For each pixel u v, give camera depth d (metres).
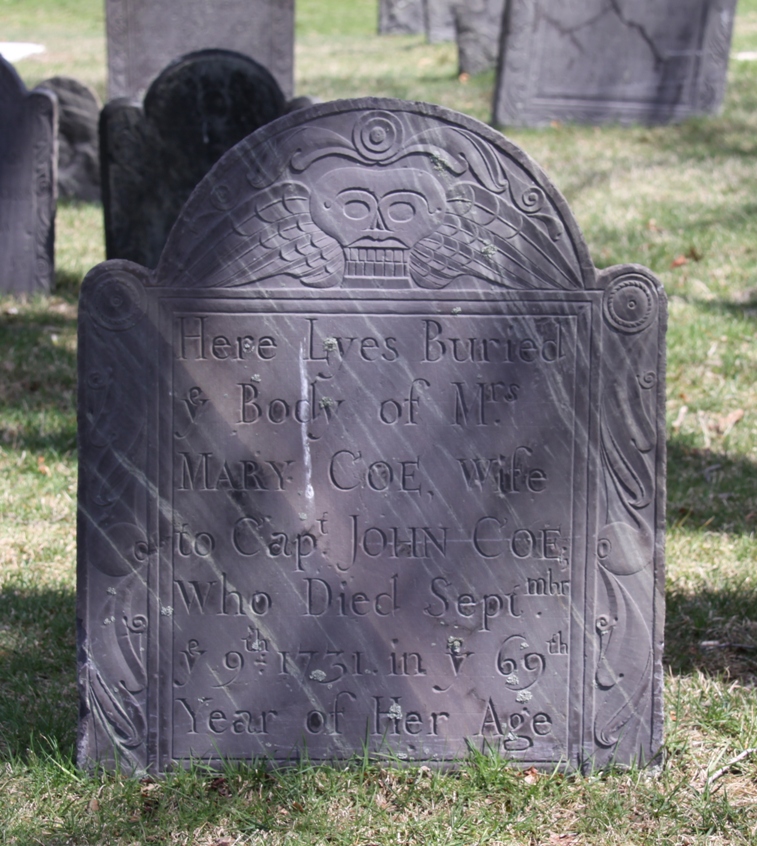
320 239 2.35
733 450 3.31
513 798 2.36
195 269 2.35
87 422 2.36
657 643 2.41
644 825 2.32
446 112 2.33
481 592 2.40
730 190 5.33
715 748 2.45
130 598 2.38
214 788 2.38
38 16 13.30
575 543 2.39
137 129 4.18
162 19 6.37
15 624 2.72
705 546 2.97
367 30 12.71
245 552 2.38
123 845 2.28
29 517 3.05
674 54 6.64
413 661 2.40
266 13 6.40
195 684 2.39
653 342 2.37
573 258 2.35
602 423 2.38
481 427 2.38
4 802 2.33
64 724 2.47
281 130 2.33
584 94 6.72
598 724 2.42
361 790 2.36
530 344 2.37
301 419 2.37
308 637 2.40
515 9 6.57
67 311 4.18
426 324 2.36
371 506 2.38
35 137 4.19
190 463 2.37
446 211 2.35
